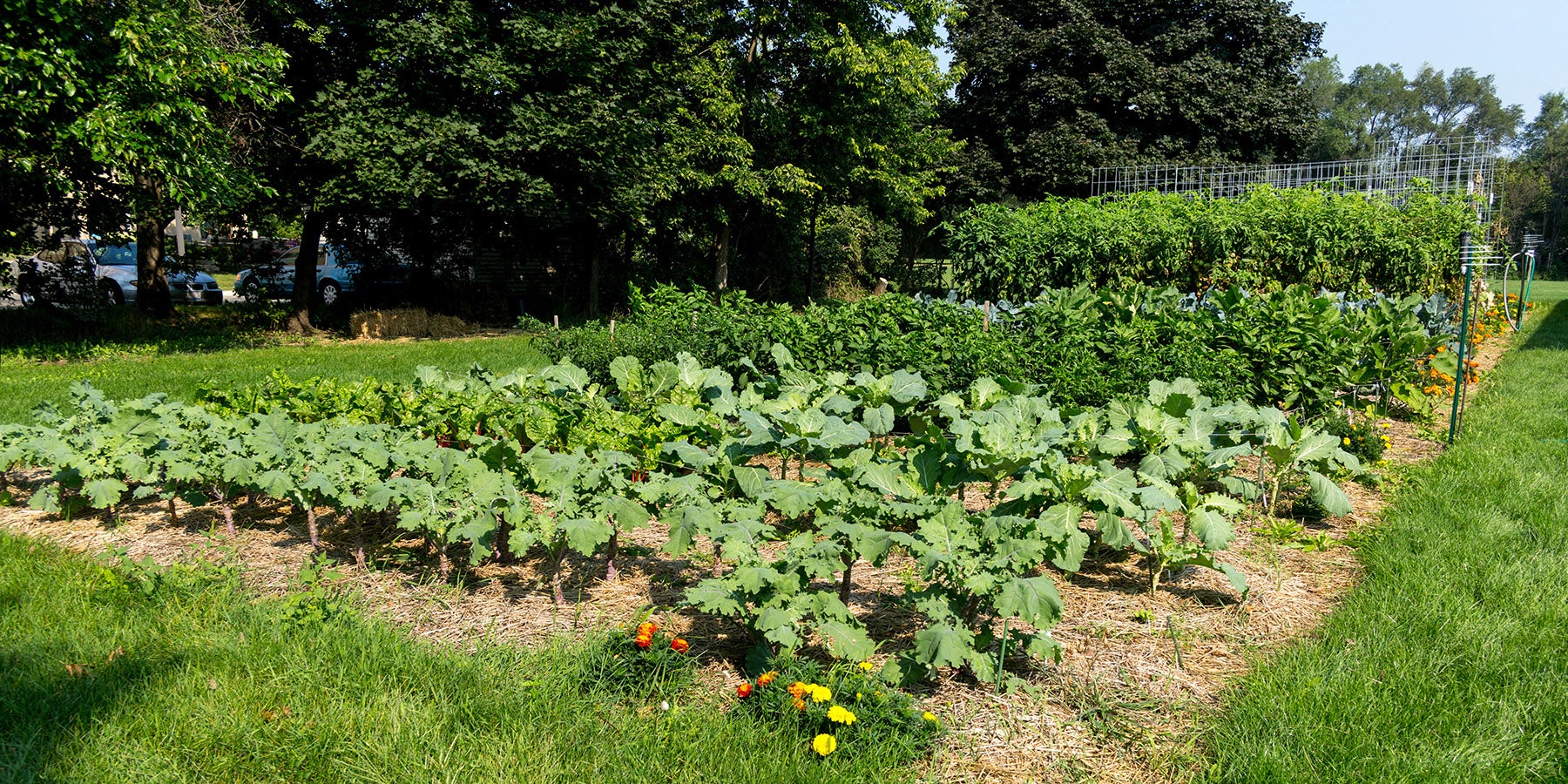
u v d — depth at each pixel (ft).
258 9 50.62
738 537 12.64
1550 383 33.24
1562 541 15.89
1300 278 43.14
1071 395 23.58
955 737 10.33
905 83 74.49
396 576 15.23
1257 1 95.91
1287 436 18.47
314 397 23.17
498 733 10.09
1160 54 94.63
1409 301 30.19
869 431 20.92
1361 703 10.52
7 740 9.68
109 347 48.34
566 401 22.30
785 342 27.89
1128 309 31.04
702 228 81.92
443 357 46.80
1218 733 10.21
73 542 17.16
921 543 12.20
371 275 68.74
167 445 18.37
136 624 12.59
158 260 58.90
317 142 48.60
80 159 44.37
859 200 86.48
